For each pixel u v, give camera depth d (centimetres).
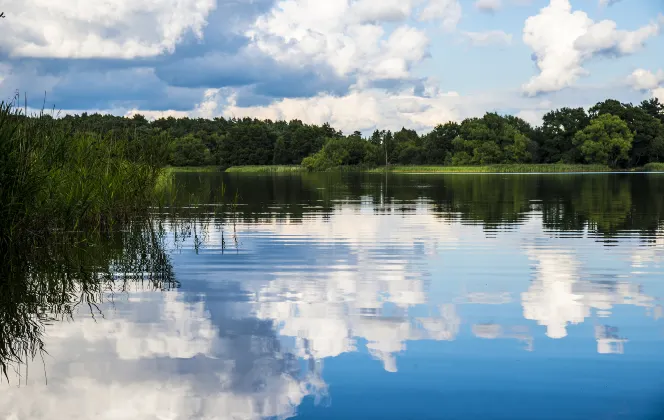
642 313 611
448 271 848
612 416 379
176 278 798
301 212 1797
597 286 744
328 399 402
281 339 525
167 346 507
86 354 489
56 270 853
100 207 1257
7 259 932
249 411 385
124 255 986
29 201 977
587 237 1209
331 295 695
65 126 1178
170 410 387
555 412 384
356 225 1435
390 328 559
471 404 395
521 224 1448
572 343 514
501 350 496
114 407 392
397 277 805
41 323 578
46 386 425
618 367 458
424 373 446
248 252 1023
